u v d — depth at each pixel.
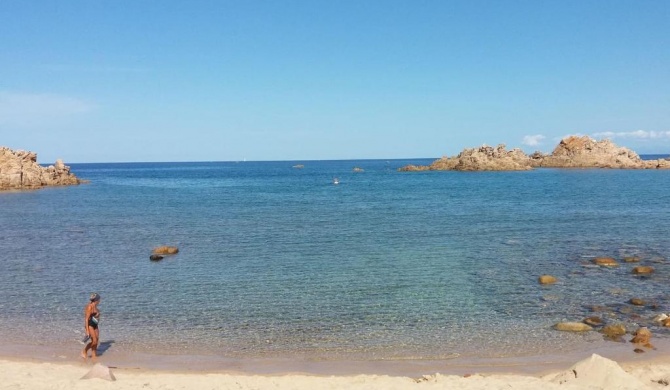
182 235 42.25
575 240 38.38
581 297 23.05
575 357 16.23
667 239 38.41
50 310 21.73
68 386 12.95
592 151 176.00
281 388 13.20
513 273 27.83
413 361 16.05
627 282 25.55
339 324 19.72
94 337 16.38
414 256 32.81
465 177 136.12
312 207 66.12
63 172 117.88
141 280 26.86
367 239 39.81
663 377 13.49
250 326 19.55
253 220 52.34
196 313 21.20
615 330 18.36
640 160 173.12
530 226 46.19
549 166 177.25
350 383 13.55
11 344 17.61
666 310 20.98
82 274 28.28
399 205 67.62
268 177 167.00
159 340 18.06
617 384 12.42
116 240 39.81
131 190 101.94
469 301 22.62
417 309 21.55
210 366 15.67
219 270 29.09
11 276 27.88
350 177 158.62
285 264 30.64
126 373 14.79
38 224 49.31
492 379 13.87
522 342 17.66
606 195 77.25
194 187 114.56
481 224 47.91
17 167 102.62
